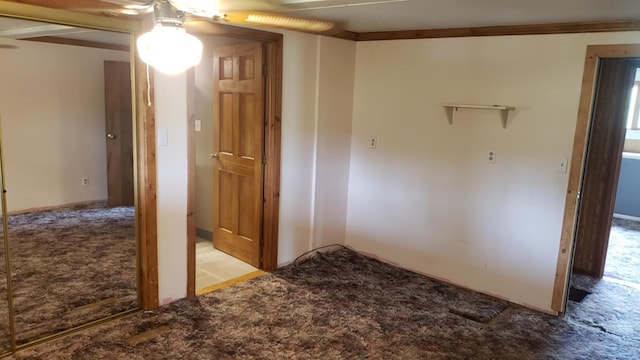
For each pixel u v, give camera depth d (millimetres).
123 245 3672
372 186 4359
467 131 3691
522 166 3434
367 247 4477
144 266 3072
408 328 3080
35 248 3453
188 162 3195
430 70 3848
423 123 3943
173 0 2107
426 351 2811
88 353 2613
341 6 2744
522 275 3520
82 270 3533
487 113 3564
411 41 3928
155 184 3023
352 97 4387
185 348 2717
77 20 2576
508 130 3475
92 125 3607
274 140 3807
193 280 3375
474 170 3688
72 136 3561
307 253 4301
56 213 3574
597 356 2828
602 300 3713
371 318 3191
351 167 4504
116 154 3553
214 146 4355
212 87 4473
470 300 3578
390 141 4180
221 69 4141
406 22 3447
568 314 3420
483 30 3508
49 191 3527
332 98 4188
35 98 3404
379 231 4363
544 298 3426
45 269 3471
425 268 4074
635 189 6410
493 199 3609
